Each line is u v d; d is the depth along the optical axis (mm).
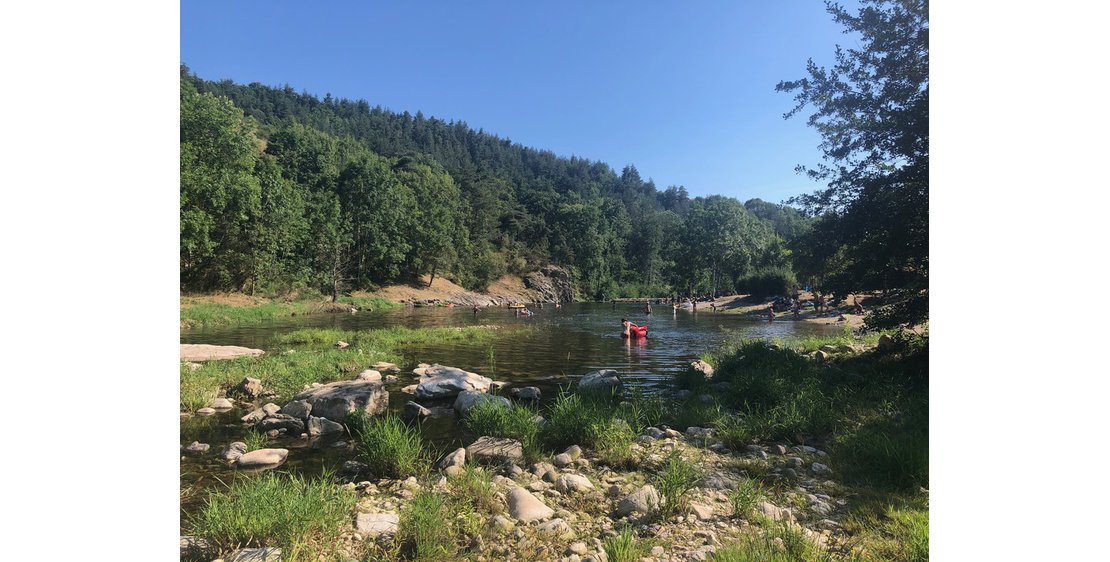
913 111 9211
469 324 27344
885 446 5348
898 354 11414
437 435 7012
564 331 23750
